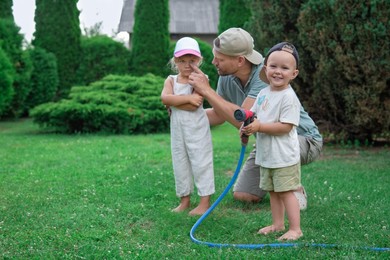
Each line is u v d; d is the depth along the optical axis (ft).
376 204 13.35
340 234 10.61
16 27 41.11
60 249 9.75
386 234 10.52
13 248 9.77
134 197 14.17
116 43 45.37
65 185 15.74
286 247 9.71
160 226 11.33
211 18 84.07
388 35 21.47
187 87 12.56
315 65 23.76
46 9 44.34
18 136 30.96
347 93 22.99
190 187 12.83
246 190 13.75
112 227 11.25
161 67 44.24
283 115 10.18
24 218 11.82
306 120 13.41
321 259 9.06
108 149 24.40
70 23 44.55
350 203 13.53
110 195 14.34
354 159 21.62
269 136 10.36
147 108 34.37
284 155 10.27
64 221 11.55
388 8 21.31
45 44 44.45
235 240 10.42
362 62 22.07
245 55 12.15
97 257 9.21
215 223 11.35
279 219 11.04
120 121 32.91
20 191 14.84
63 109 32.48
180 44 12.46
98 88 36.60
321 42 22.85
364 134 25.29
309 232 10.77
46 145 26.02
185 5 85.92
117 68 45.19
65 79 44.68
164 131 34.65
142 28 44.16
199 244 10.01
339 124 25.22
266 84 12.25
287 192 10.48
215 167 19.44
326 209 12.83
